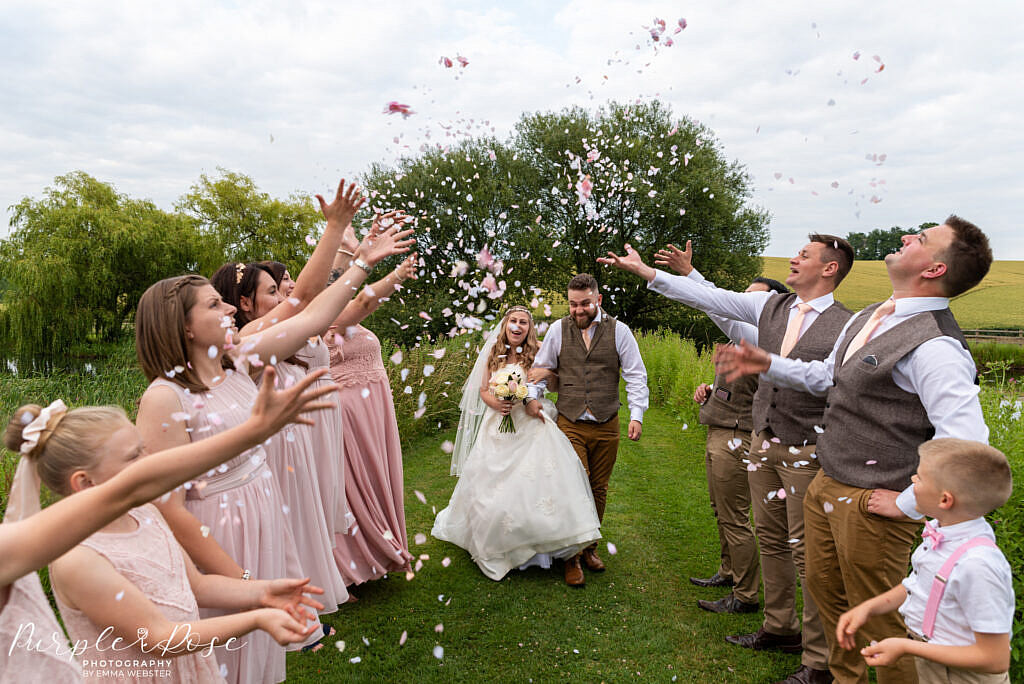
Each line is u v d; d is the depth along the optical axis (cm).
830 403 220
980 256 191
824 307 271
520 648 284
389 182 1363
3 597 116
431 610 316
